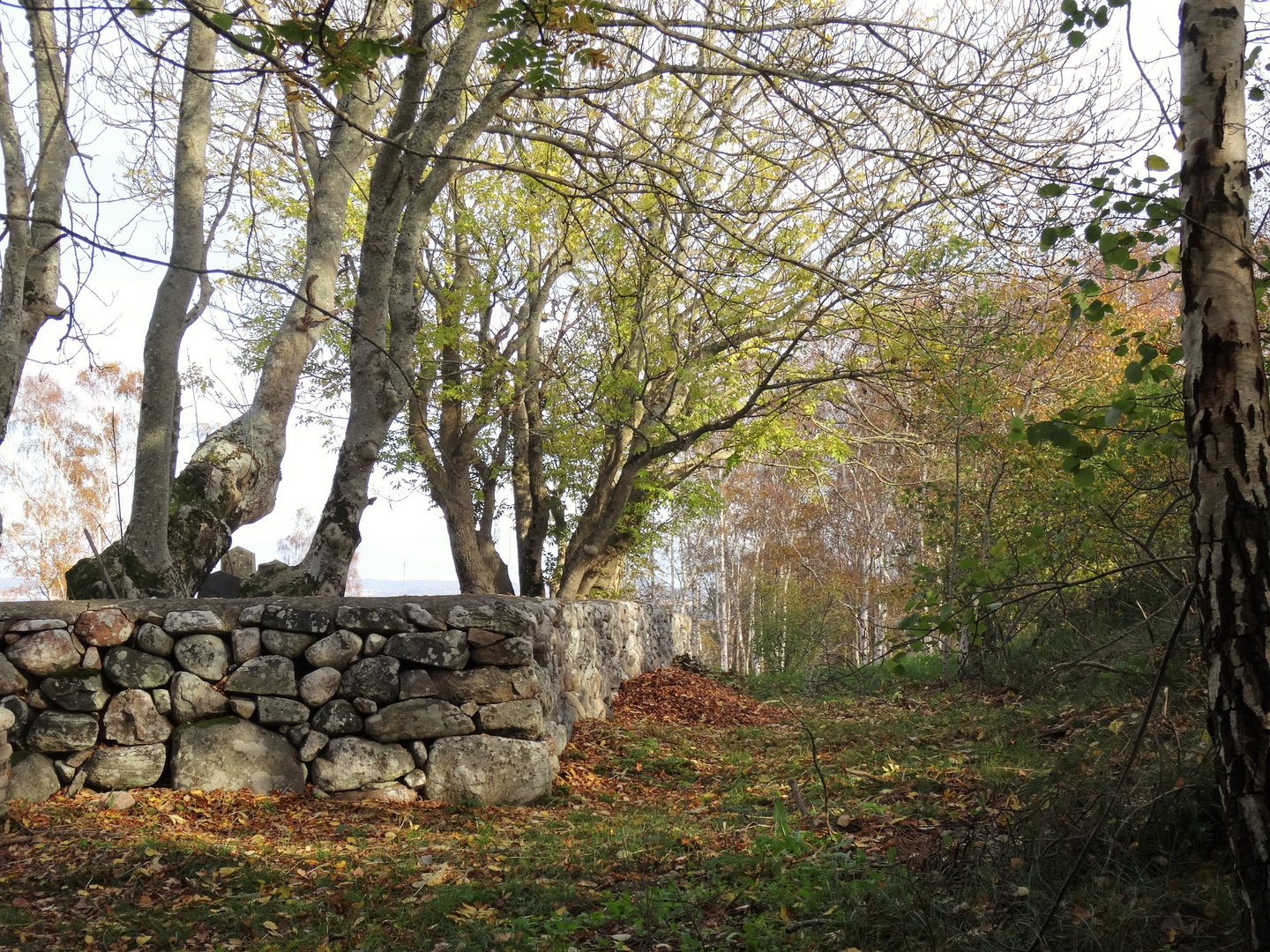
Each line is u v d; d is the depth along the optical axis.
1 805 5.55
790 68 7.54
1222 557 2.86
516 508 17.02
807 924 3.70
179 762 6.32
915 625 4.11
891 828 5.09
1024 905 3.53
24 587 26.56
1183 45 3.17
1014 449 10.00
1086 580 3.93
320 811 6.15
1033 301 8.88
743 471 29.42
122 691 6.42
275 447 9.38
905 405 13.15
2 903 4.27
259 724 6.54
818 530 26.66
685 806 6.46
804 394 13.60
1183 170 3.13
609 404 13.38
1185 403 3.05
